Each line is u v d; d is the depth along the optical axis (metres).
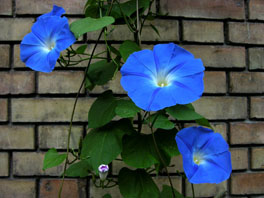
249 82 1.38
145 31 1.35
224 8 1.38
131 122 1.18
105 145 1.16
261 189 1.37
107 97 1.19
